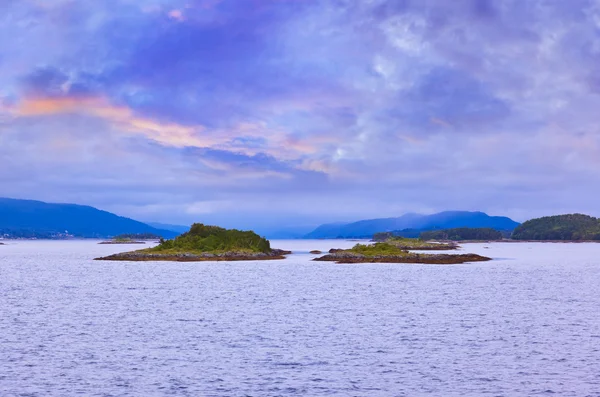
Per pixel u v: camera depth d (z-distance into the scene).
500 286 95.81
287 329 50.62
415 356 39.59
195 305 68.56
